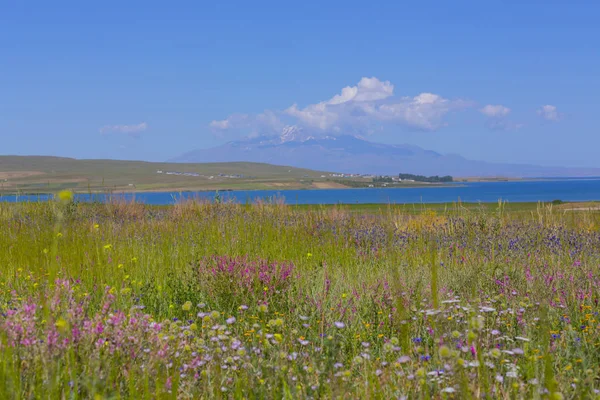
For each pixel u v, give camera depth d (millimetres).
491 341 4098
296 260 8891
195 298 6043
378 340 4648
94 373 2904
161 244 9625
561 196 133250
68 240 9273
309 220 12875
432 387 3260
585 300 5445
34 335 3229
